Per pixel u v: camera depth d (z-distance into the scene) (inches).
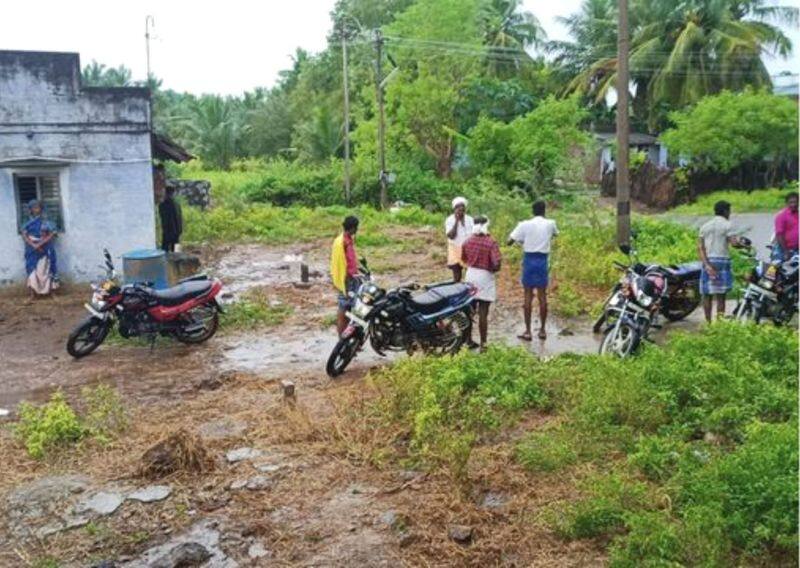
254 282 569.6
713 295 389.4
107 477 233.8
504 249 616.1
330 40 1765.5
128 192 533.6
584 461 229.6
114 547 195.3
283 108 1905.8
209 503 216.1
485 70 1631.4
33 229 501.7
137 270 454.9
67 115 513.7
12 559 191.3
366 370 337.1
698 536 169.6
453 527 195.3
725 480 192.7
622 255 530.9
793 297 378.0
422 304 337.7
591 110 1656.0
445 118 1314.0
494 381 287.9
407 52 1314.0
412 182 1182.9
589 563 179.6
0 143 502.6
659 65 1460.4
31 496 222.5
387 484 223.3
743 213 1076.5
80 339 374.6
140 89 526.6
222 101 1926.7
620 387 261.6
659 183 1300.4
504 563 181.8
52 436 255.0
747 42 1349.7
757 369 279.4
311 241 804.0
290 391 288.0
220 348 384.5
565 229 650.8
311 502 214.7
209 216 874.1
